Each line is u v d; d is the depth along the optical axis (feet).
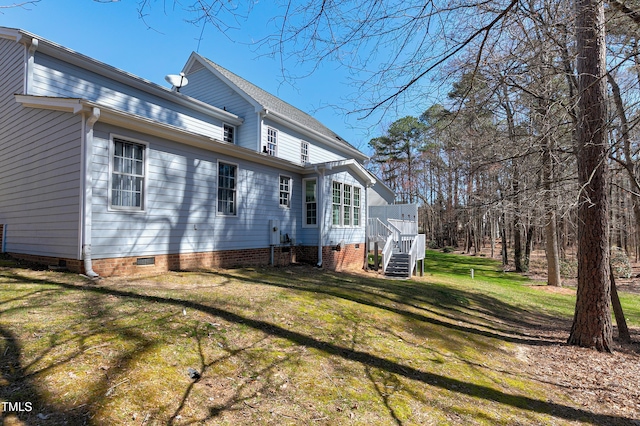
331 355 14.48
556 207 27.86
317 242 40.50
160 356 11.57
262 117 47.65
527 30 16.22
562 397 14.12
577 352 19.79
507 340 22.15
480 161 31.01
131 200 24.20
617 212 57.72
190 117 42.91
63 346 11.20
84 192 21.21
